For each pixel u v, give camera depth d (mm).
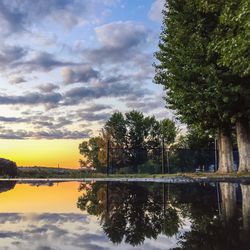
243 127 22156
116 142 56094
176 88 22422
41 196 10016
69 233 4289
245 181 17078
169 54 23547
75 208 7051
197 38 20391
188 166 43500
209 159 43969
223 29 18109
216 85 19406
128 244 3670
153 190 12109
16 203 8023
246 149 21969
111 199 9047
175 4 22438
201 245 3572
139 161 51344
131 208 7004
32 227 4738
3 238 3955
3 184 17250
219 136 25172
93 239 3926
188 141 44625
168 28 23234
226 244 3596
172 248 3473
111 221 5285
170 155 43125
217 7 15039
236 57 13242
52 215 5969
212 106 20922
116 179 22312
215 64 19859
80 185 16109
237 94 19656
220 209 6500
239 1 12805
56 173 28844
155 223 5047
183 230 4453
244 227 4512
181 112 24234
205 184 15102
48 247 3492
